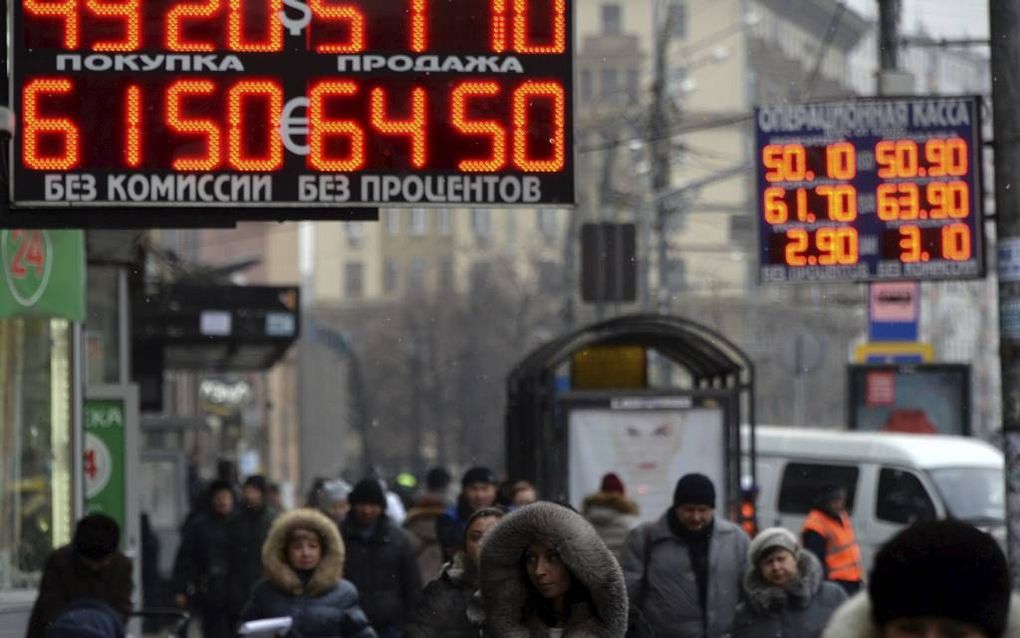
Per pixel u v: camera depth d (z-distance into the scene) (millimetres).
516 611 15836
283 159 22891
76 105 22766
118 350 50500
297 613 24844
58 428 34875
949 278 37781
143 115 22797
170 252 65062
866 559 50344
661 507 43344
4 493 33594
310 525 24859
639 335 43562
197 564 40125
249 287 63469
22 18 22734
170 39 22875
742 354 43188
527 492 33594
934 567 8508
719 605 25719
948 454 50406
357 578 30203
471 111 23047
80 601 20141
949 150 37781
